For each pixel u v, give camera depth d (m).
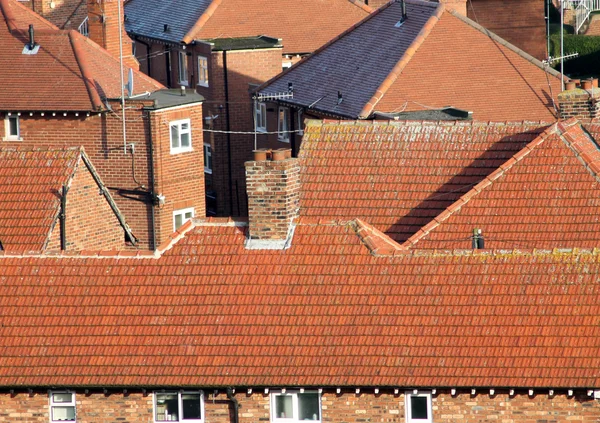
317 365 158.12
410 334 159.25
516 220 193.12
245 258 168.88
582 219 192.00
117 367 161.75
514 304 159.88
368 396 156.75
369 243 168.12
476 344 157.25
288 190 169.50
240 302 165.25
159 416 161.50
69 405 162.75
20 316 168.00
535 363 154.25
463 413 155.00
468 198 196.12
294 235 170.00
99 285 169.38
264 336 161.88
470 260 164.38
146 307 166.62
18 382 161.75
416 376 155.25
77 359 163.25
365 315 161.75
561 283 160.75
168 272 169.25
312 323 162.00
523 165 198.38
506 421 154.12
